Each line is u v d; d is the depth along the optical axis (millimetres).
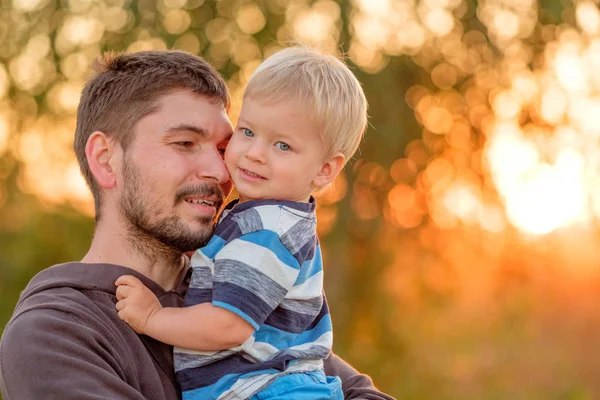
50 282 1825
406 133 6336
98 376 1649
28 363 1652
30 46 6277
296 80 1852
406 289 6824
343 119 1890
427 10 5980
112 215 2006
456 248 6477
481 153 6379
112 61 2082
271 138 1847
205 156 1980
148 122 1959
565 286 7309
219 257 1766
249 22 6262
